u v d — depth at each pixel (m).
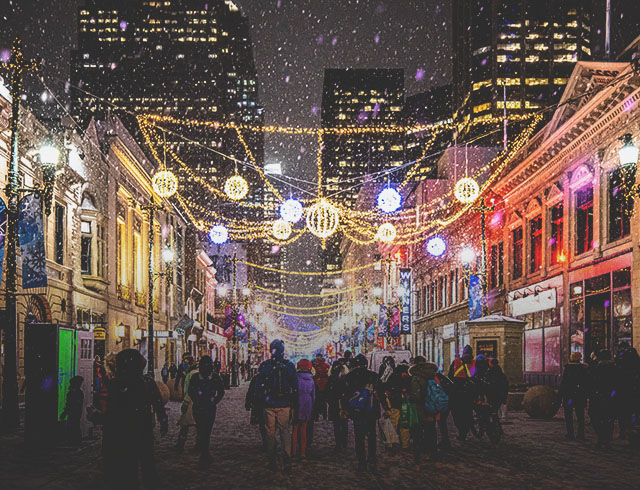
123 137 39.91
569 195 31.84
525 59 114.38
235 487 9.62
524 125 66.75
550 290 33.38
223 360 85.44
